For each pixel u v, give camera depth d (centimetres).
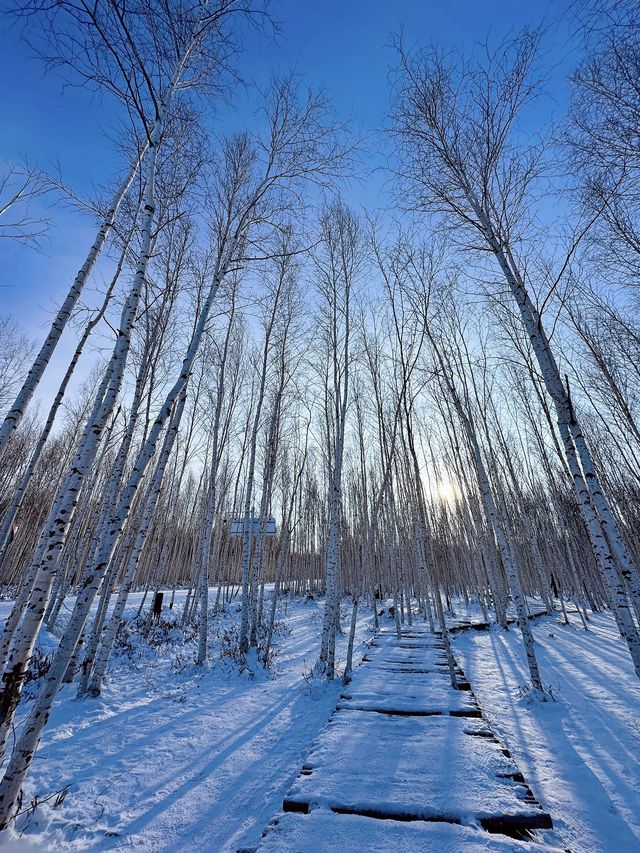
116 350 368
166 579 2880
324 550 2611
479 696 698
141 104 446
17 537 2080
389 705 544
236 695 712
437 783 328
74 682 736
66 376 713
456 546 2550
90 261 488
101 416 347
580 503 532
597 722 555
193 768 439
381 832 269
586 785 391
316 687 738
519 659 981
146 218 427
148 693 709
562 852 252
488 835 265
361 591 2797
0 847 282
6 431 427
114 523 360
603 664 902
